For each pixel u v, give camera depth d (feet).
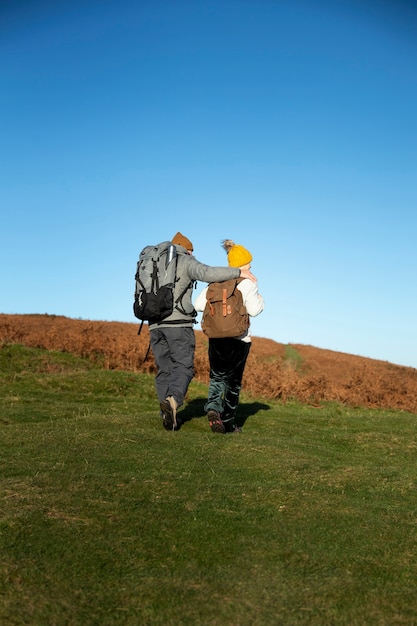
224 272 21.90
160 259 22.00
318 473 17.94
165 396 22.80
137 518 13.48
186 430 23.54
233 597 10.71
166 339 22.27
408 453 22.45
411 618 10.34
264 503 14.93
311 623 10.09
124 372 41.91
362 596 10.92
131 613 10.18
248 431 25.00
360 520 14.29
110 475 16.26
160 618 10.07
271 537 13.00
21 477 15.76
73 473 16.29
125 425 23.21
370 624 10.13
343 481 17.35
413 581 11.57
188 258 22.16
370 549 12.76
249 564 11.82
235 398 23.53
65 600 10.40
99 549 12.04
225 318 22.06
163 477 16.37
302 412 36.96
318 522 13.97
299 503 15.11
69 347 56.49
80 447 19.03
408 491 17.07
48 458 17.74
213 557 12.05
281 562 11.96
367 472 18.58
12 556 11.52
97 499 14.43
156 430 22.36
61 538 12.33
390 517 14.66
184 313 22.08
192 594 10.75
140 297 21.94
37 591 10.58
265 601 10.62
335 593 10.96
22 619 9.86
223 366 22.74
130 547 12.21
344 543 12.96
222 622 10.02
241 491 15.66
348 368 80.12
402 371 83.05
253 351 86.48
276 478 17.04
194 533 12.97
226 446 20.02
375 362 91.81
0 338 60.23
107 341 58.44
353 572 11.76
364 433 25.62
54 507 13.74
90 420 23.91
